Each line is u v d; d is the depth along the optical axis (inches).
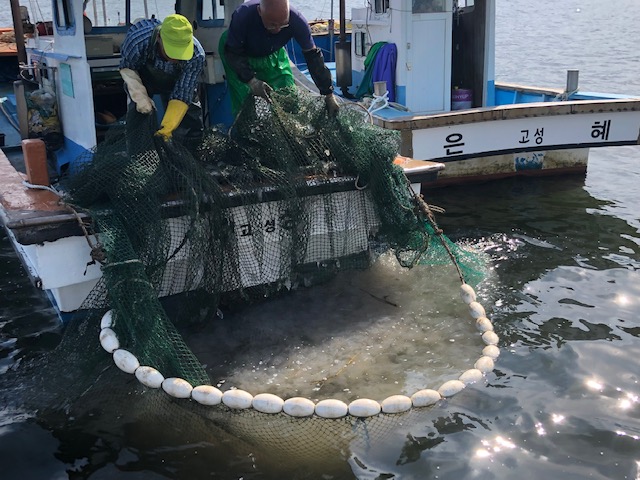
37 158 218.5
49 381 184.5
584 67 833.5
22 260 267.1
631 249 271.4
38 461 156.3
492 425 164.7
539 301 227.1
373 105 341.7
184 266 203.5
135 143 197.6
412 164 251.0
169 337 177.9
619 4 2486.5
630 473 148.9
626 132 340.5
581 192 349.7
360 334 207.3
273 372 188.9
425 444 159.0
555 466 151.6
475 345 200.8
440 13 344.5
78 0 238.5
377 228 235.9
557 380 182.2
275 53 248.4
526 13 2117.4
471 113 318.3
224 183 209.9
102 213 187.9
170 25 187.2
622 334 205.0
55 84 298.2
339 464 152.9
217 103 284.5
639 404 172.1
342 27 410.6
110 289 176.6
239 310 222.2
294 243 215.0
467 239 283.9
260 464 153.3
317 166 223.3
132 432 164.9
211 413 169.6
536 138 332.8
